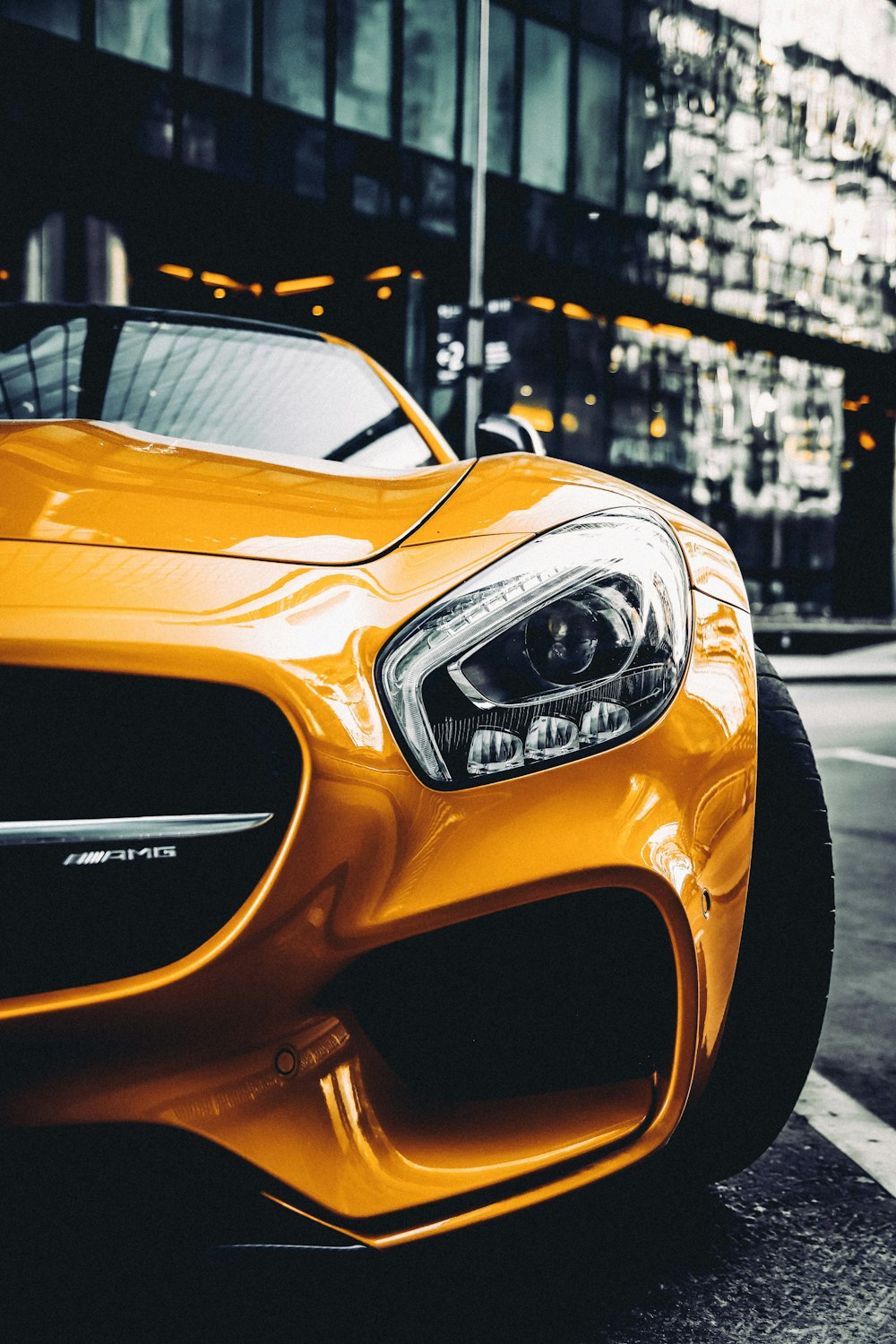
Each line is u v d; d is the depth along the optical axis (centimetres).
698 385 2009
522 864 118
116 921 108
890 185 2283
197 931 110
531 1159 121
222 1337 130
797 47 2073
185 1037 109
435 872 115
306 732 111
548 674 124
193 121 1348
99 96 1281
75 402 222
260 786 112
